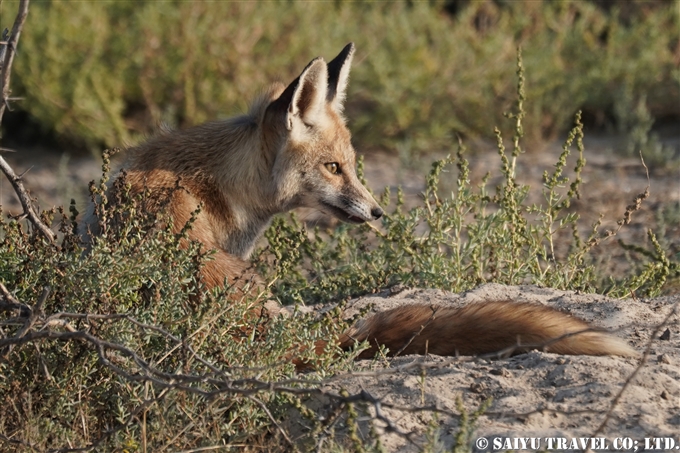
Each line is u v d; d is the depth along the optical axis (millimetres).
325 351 7934
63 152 22703
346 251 11781
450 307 9250
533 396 7441
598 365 7855
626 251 13164
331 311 8281
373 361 8250
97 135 22156
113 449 7020
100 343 6414
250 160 10477
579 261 11336
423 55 24266
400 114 22953
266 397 7293
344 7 25500
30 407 7039
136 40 22891
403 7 26734
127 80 22672
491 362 8273
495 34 25281
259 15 23625
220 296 7793
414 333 8797
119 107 22328
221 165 10273
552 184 11031
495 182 19953
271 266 11164
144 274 7707
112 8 23641
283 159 10781
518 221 10953
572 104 24125
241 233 10555
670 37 26250
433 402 7406
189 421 7129
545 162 21547
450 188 19422
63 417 7227
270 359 7547
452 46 24797
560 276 11102
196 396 7195
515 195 11203
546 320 8695
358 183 11398
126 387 7109
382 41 24719
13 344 6621
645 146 21109
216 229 10156
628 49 25812
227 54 22766
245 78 22609
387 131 23219
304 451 6906
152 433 6957
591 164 21031
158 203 9070
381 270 11172
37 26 22578
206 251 8617
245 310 7840
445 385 7707
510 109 23703
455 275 11078
